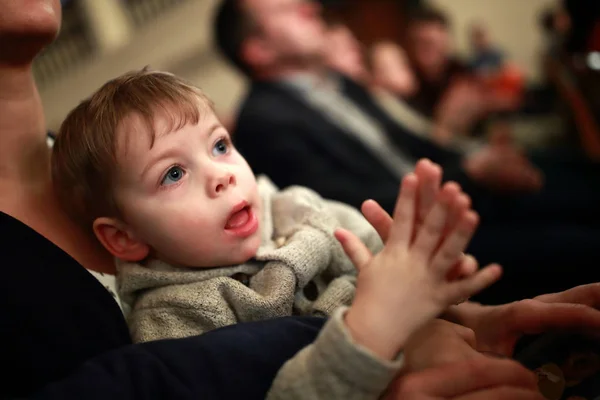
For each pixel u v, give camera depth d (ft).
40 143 2.34
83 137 2.18
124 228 2.19
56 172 2.30
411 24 7.84
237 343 1.66
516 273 3.91
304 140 5.14
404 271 1.52
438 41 7.82
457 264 1.53
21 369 1.74
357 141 5.39
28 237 1.91
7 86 2.17
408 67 7.78
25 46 2.08
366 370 1.46
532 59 8.70
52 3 2.11
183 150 2.06
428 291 1.50
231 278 2.10
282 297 2.01
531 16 8.77
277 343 1.68
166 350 1.64
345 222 2.45
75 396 1.49
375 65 7.42
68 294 1.86
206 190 2.06
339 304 2.06
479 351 1.81
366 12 7.69
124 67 8.90
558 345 1.79
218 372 1.59
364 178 5.16
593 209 4.93
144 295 2.18
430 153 6.28
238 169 2.14
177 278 2.11
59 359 1.77
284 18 5.80
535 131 6.79
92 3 8.78
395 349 1.49
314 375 1.51
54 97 9.05
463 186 4.77
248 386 1.58
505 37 8.90
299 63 5.86
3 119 2.19
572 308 1.78
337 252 2.25
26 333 1.76
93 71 8.93
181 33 8.77
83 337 1.82
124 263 2.26
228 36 5.98
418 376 1.54
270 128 5.13
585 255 3.90
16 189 2.22
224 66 8.88
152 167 2.06
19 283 1.81
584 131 5.72
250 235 2.12
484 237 4.19
